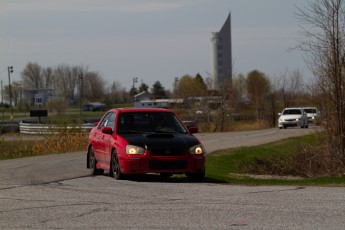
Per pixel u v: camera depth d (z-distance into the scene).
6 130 88.50
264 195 20.27
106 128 27.36
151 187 23.09
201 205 18.19
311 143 49.72
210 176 31.28
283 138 62.09
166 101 143.00
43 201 19.70
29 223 15.87
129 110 28.06
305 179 34.22
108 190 22.25
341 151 40.81
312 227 14.60
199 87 101.12
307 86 50.91
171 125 27.62
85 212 17.34
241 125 104.56
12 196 21.11
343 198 19.25
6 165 35.53
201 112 97.62
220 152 47.03
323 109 41.81
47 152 51.81
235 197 19.84
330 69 40.94
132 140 25.70
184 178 28.31
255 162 45.00
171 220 15.85
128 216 16.56
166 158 25.16
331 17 40.38
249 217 16.06
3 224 15.80
